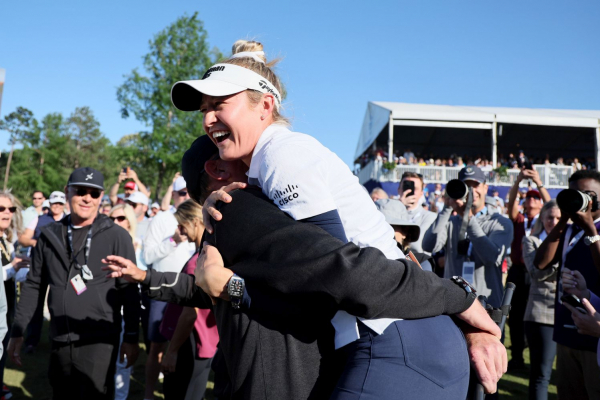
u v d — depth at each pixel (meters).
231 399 1.37
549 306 3.97
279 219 1.30
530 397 3.97
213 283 1.35
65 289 3.32
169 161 32.25
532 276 4.13
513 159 27.92
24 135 61.09
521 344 5.91
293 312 1.29
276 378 1.29
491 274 3.75
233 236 1.35
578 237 3.07
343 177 1.38
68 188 3.45
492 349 1.40
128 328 3.52
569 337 3.04
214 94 1.37
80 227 3.43
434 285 1.31
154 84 33.69
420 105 27.05
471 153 31.03
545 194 5.30
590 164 28.06
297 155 1.31
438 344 1.30
